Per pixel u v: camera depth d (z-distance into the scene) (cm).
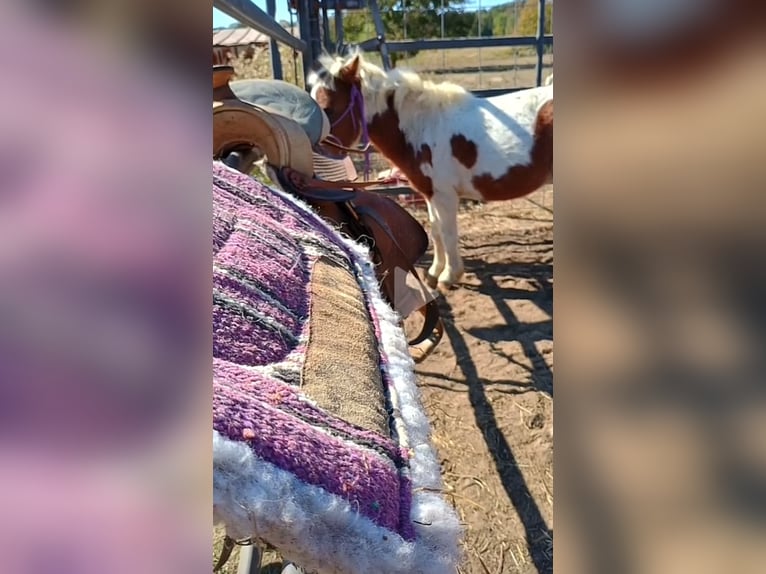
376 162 557
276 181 152
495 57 1263
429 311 182
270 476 43
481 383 254
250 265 68
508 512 184
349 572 45
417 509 50
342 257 88
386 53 520
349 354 64
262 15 213
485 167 332
